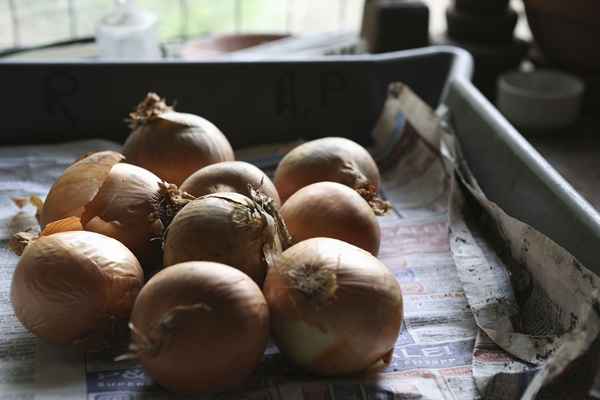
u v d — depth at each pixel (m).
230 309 0.48
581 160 0.95
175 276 0.48
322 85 0.83
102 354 0.54
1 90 0.80
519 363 0.54
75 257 0.52
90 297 0.51
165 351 0.47
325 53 0.99
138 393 0.51
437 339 0.57
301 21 1.37
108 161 0.59
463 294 0.62
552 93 1.03
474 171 0.74
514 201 0.67
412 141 0.79
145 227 0.58
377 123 0.83
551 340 0.55
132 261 0.54
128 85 0.81
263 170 0.79
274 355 0.55
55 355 0.54
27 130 0.81
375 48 1.02
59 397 0.51
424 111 0.77
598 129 1.02
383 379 0.53
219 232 0.52
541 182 0.64
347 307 0.49
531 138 1.00
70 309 0.51
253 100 0.83
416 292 0.62
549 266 0.58
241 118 0.83
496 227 0.65
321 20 1.37
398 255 0.67
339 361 0.50
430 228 0.71
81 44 0.99
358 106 0.85
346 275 0.50
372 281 0.50
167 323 0.47
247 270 0.53
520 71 1.04
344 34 1.04
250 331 0.48
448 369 0.54
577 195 0.60
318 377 0.53
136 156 0.66
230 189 0.59
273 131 0.84
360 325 0.49
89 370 0.53
